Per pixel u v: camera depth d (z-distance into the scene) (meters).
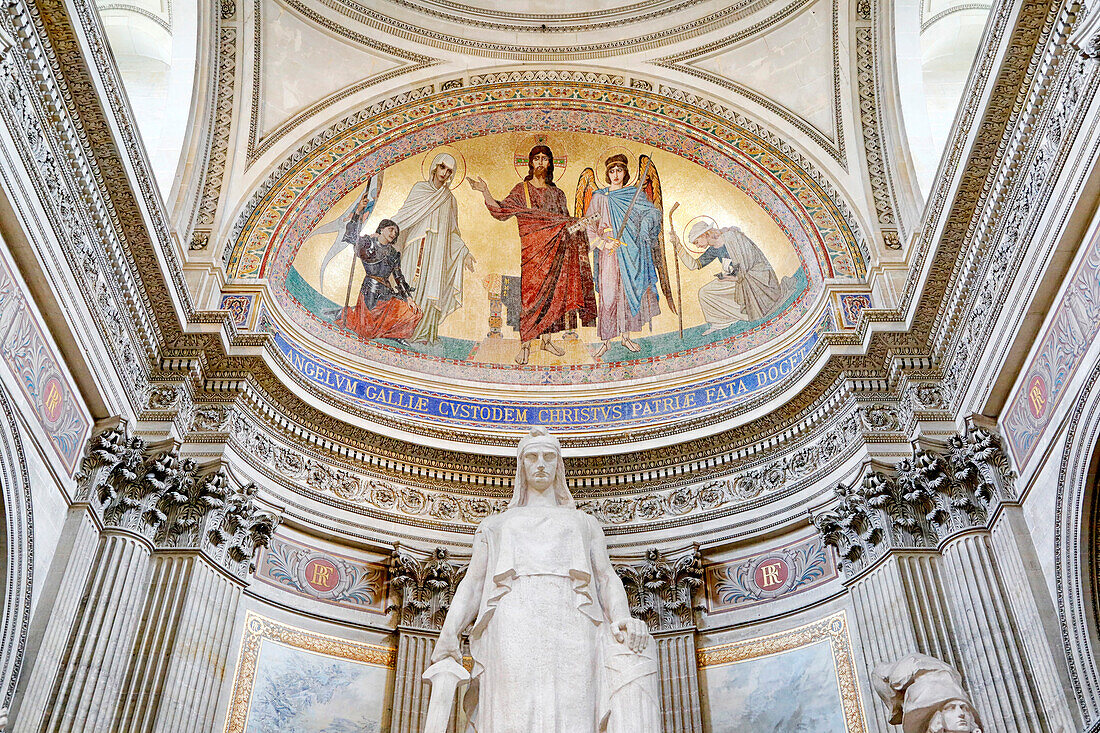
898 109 17.75
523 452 7.80
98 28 11.93
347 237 19.27
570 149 20.25
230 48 18.09
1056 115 11.55
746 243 19.34
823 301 17.11
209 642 13.83
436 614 16.17
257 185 17.86
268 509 15.70
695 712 15.14
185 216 17.03
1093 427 10.95
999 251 13.30
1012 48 11.72
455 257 19.98
